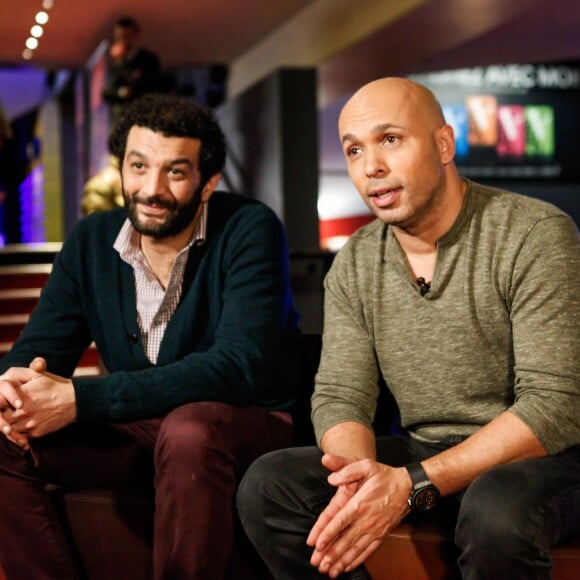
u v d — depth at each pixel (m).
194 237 2.07
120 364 2.11
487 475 1.55
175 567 1.75
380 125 1.72
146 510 1.92
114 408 1.86
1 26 8.52
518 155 11.70
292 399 2.16
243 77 9.99
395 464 1.79
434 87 11.48
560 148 11.74
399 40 7.08
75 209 12.94
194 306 2.06
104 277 2.11
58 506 1.98
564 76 11.70
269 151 7.61
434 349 1.77
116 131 2.07
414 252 1.80
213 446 1.78
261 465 1.72
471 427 1.78
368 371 1.87
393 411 2.03
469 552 1.52
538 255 1.67
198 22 8.52
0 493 1.87
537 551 1.48
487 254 1.72
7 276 5.31
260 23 8.66
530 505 1.49
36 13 8.08
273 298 2.04
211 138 2.04
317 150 7.44
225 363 1.93
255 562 1.86
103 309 2.11
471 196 1.78
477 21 6.48
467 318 1.73
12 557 1.89
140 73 7.04
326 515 1.58
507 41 7.15
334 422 1.79
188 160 2.00
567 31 6.82
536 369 1.62
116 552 1.95
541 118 11.67
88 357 4.58
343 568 1.59
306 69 7.39
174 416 1.83
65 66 10.37
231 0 7.86
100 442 1.98
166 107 2.02
